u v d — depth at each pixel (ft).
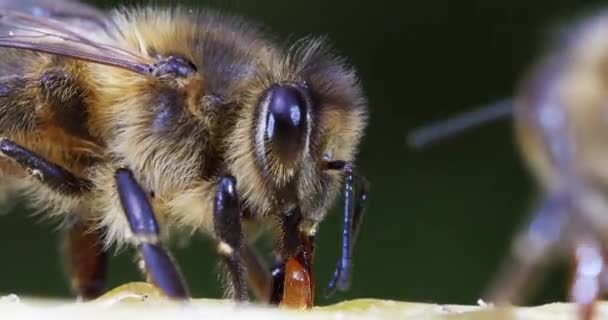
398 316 0.18
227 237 0.19
